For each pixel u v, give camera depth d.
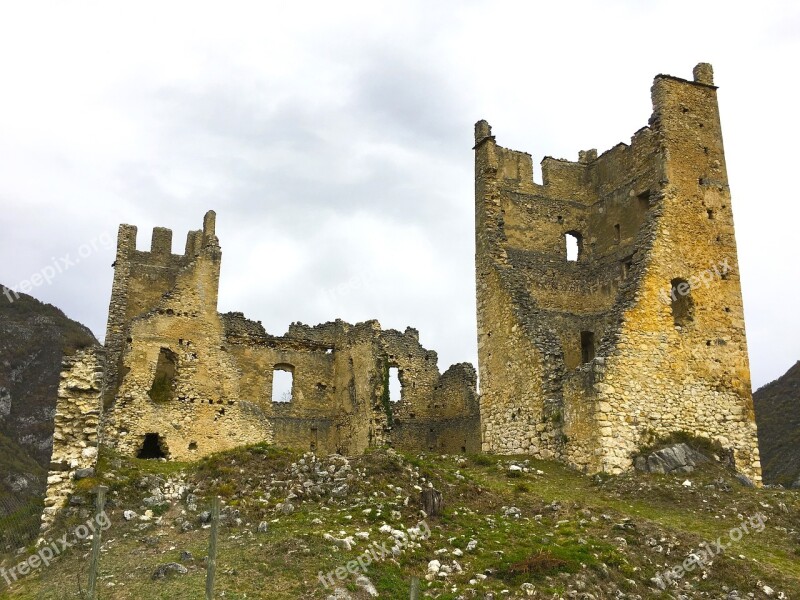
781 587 15.82
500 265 30.67
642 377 25.95
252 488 19.98
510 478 23.80
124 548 16.73
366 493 19.42
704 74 30.75
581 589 14.84
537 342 27.95
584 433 25.25
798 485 35.25
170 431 31.55
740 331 28.33
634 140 31.58
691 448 25.41
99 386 21.19
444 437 40.25
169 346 32.62
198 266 34.22
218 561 15.34
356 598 13.73
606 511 19.69
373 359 37.03
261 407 37.97
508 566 15.41
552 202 33.44
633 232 31.11
